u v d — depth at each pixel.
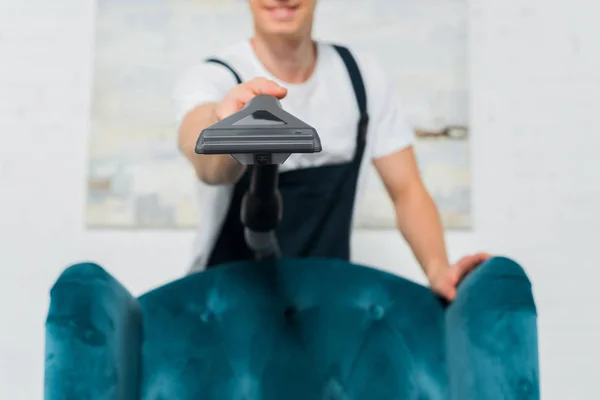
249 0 1.19
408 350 0.99
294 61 1.21
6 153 1.92
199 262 1.25
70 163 1.92
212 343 0.99
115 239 1.89
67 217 1.90
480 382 0.85
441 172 1.90
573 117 1.97
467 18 1.96
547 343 1.91
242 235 1.21
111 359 0.81
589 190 1.95
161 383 0.95
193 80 1.16
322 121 1.24
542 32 2.00
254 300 1.02
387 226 1.86
